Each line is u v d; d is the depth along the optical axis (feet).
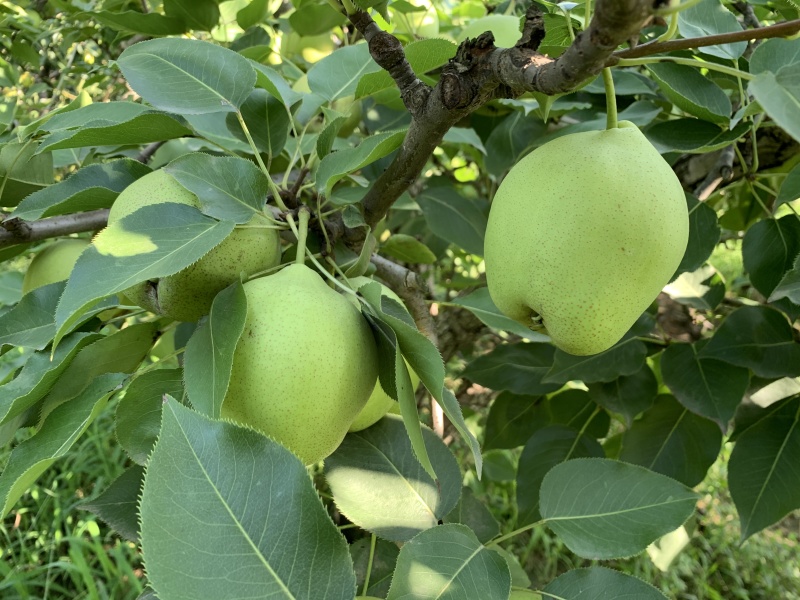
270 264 0.89
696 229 1.24
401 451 1.05
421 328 1.15
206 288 0.86
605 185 0.72
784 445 1.37
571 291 0.74
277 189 0.99
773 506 1.34
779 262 1.29
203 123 1.33
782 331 1.35
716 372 1.40
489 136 1.65
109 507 1.03
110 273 0.72
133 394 0.86
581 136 0.77
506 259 0.79
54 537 2.49
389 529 0.99
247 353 0.73
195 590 0.51
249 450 0.57
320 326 0.75
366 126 1.62
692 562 2.80
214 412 0.66
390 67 0.80
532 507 1.55
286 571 0.55
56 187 1.07
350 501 1.00
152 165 1.57
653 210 0.73
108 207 1.06
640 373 1.53
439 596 0.79
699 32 1.13
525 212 0.76
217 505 0.55
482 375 1.66
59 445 0.77
